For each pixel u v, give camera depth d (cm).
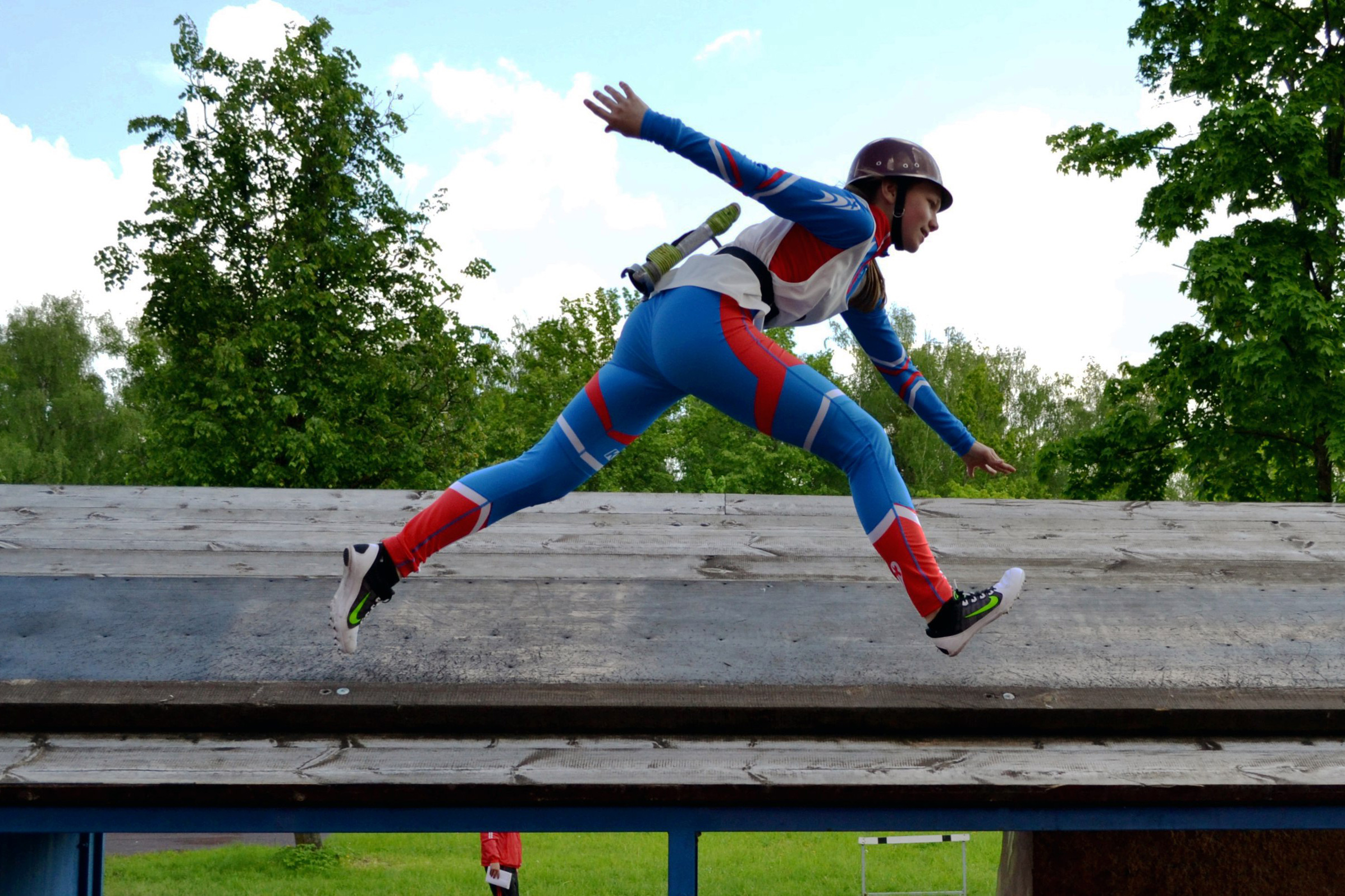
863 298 284
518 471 262
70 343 4047
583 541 391
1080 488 1727
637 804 232
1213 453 1578
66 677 265
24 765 231
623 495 452
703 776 231
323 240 1541
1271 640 310
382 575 251
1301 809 239
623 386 261
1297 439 1551
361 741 252
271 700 255
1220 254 1454
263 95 1578
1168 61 1684
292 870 1256
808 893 1159
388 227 1641
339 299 1555
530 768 235
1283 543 412
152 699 254
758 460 3603
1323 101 1478
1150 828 237
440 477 1611
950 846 1455
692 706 258
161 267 1506
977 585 353
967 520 433
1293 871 402
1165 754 253
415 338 1661
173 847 1431
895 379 303
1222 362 1517
